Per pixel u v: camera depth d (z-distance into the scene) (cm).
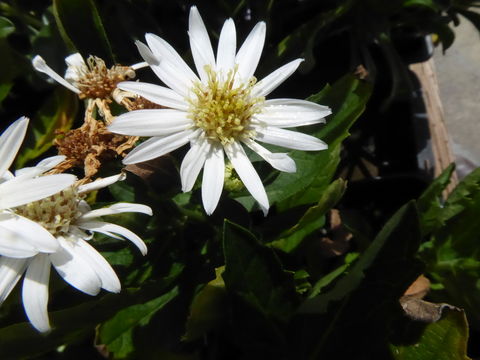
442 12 18
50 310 12
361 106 13
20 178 10
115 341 13
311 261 16
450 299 16
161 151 11
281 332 13
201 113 11
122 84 11
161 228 13
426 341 13
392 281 13
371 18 18
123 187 13
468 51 25
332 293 13
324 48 19
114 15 17
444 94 24
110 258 13
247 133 12
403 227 12
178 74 12
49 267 10
